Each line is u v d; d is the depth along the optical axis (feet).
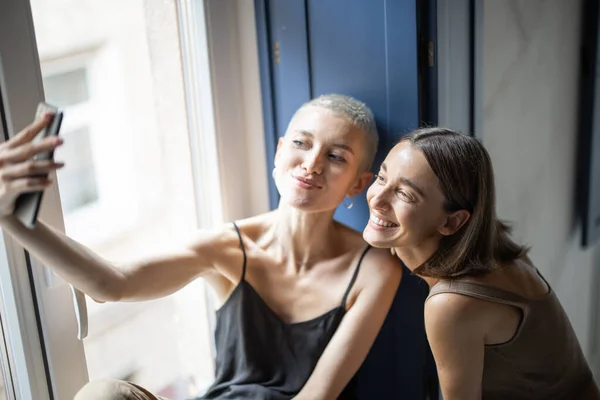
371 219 4.12
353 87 4.73
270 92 4.99
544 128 6.08
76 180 5.34
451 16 4.54
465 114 4.88
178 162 5.10
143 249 5.40
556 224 6.55
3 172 3.07
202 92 4.84
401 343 5.01
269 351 4.44
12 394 4.17
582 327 7.24
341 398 4.71
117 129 5.26
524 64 5.57
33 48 3.79
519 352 4.09
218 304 4.60
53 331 4.12
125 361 5.24
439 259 4.04
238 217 5.19
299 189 4.23
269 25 4.87
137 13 4.91
